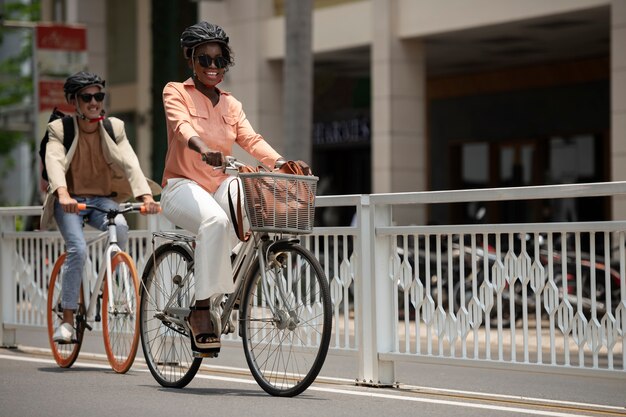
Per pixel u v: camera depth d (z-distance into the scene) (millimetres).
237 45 53719
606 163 55562
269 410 15875
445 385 21031
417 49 48750
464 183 63031
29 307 24969
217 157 16344
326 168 66625
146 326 19062
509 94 60000
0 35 93625
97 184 20984
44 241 24562
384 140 48531
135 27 65375
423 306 18297
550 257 16609
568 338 16516
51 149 20328
